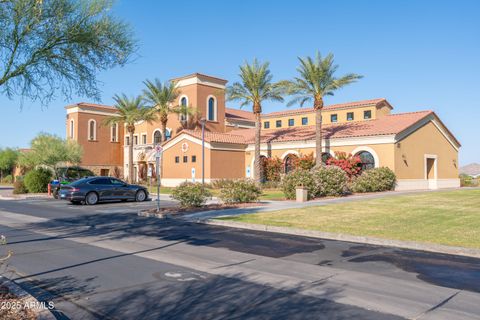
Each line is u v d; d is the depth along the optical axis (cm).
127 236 1182
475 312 534
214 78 4650
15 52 805
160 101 4078
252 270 768
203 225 1424
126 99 4275
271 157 3775
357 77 3014
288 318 517
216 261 848
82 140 4953
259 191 2141
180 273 748
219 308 557
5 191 4019
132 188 2481
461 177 4275
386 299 590
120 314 539
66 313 545
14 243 1072
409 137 3134
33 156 3569
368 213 1577
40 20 804
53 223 1494
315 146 3444
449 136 3625
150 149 4634
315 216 1521
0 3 764
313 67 3031
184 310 550
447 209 1644
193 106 4475
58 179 3081
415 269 772
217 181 3491
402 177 3016
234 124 5081
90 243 1069
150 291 637
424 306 559
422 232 1141
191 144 3812
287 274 738
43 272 761
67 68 876
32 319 496
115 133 5303
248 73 3347
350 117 4119
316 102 3103
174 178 3975
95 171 5056
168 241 1095
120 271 764
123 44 928
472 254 895
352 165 3000
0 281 674
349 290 636
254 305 568
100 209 2038
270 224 1330
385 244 1035
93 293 630
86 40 868
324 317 519
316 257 885
